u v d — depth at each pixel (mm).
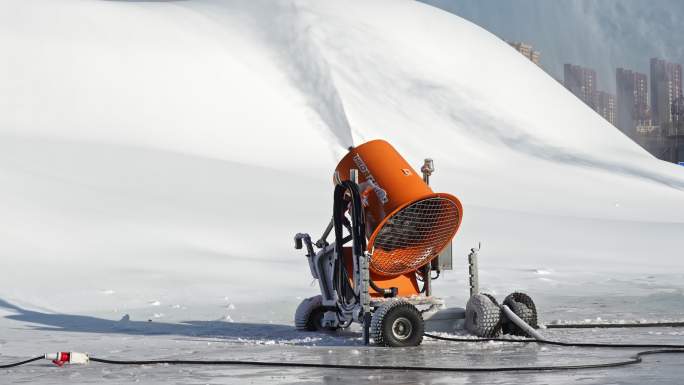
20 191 107500
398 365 30141
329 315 43156
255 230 103062
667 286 65750
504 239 108625
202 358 33438
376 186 39844
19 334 43500
